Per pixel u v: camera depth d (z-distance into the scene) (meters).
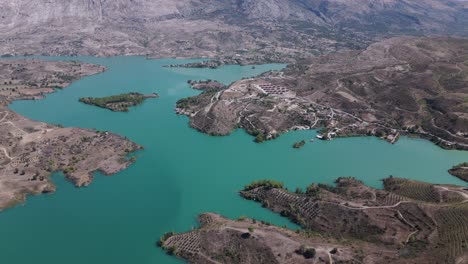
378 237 143.25
